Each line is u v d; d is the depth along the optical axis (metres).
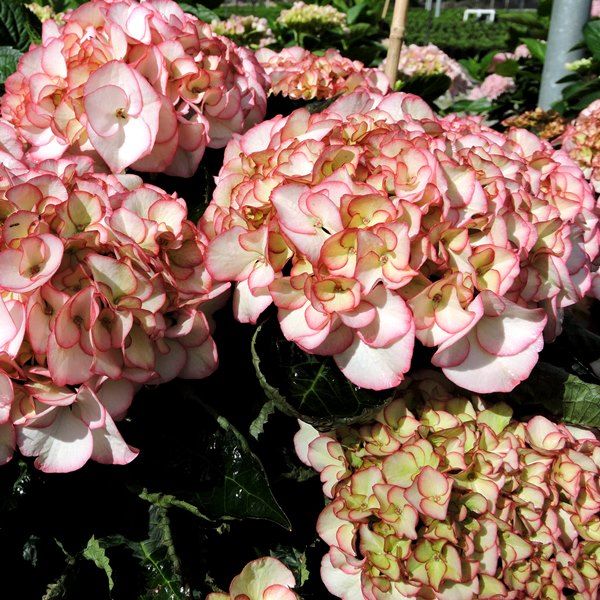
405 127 0.41
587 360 0.49
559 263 0.39
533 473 0.39
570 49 1.41
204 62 0.44
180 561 0.37
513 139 0.48
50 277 0.33
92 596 0.37
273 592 0.38
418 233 0.35
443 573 0.36
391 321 0.35
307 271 0.36
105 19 0.43
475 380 0.36
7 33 0.63
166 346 0.36
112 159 0.41
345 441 0.39
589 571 0.39
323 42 1.38
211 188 0.47
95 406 0.34
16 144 0.44
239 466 0.38
